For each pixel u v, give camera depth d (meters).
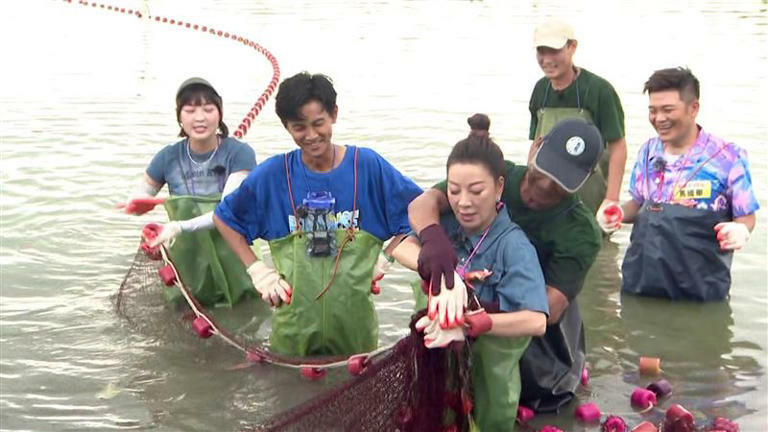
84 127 11.29
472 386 4.67
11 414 5.17
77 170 9.57
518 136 10.68
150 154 10.18
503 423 4.68
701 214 6.52
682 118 6.52
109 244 7.73
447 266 4.34
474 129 6.93
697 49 16.05
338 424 4.36
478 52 16.02
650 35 17.61
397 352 4.48
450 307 4.25
